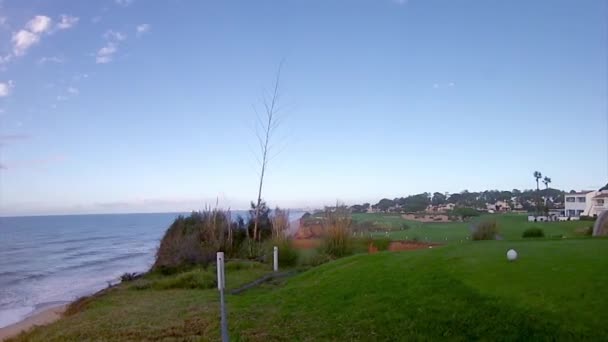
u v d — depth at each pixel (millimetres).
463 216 85562
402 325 8273
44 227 129625
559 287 8398
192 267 20844
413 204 108562
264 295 12617
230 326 9273
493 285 9109
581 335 6805
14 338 10945
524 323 7418
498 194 128500
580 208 86438
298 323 9219
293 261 21156
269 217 27047
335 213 23797
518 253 11453
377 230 36812
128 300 14070
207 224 24625
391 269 12312
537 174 102188
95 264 42875
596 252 10883
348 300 10336
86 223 159875
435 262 11977
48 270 39344
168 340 8547
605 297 7691
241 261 21234
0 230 112562
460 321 7973
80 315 12094
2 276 35812
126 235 89562
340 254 21812
